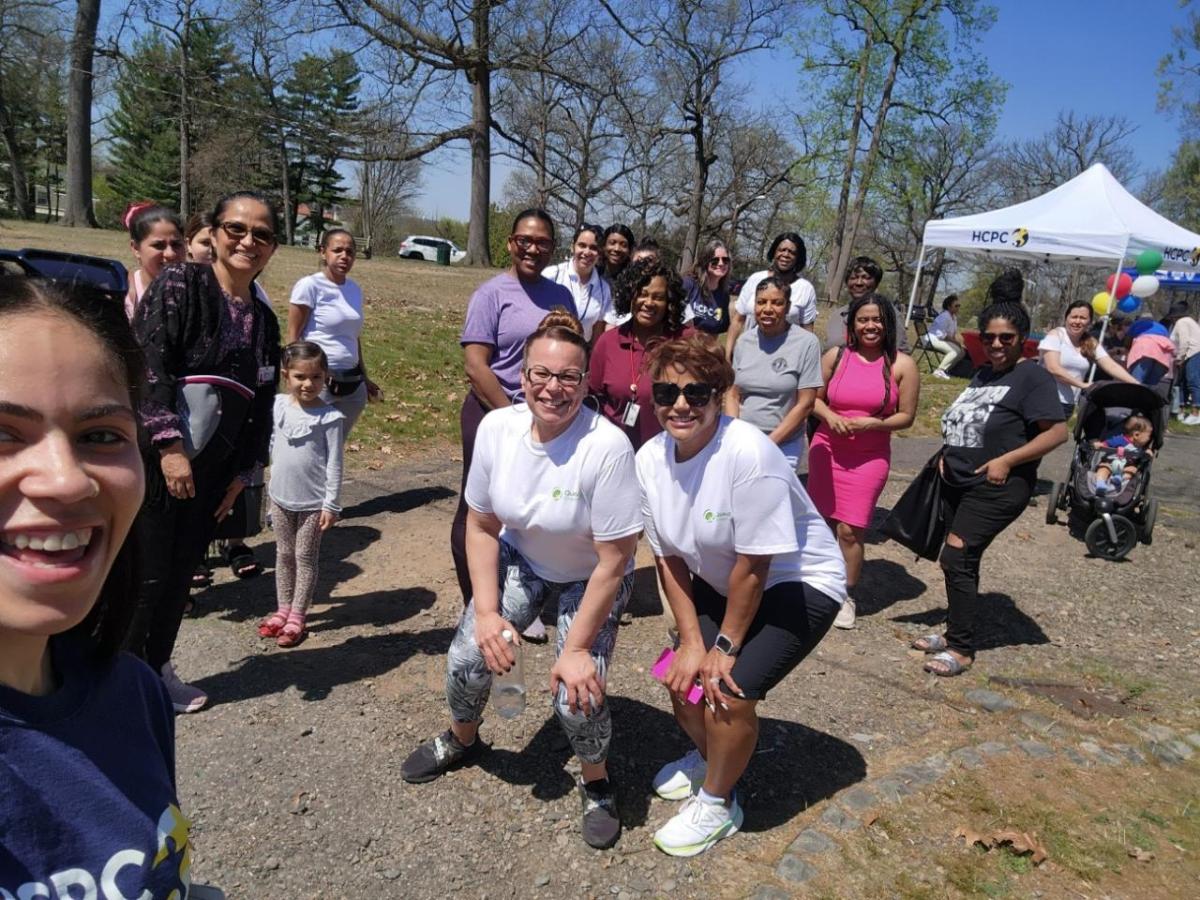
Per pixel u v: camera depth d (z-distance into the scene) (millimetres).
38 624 894
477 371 3789
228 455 3203
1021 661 4371
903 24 27703
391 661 3861
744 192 40625
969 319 44562
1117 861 2805
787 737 3457
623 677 3873
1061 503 6617
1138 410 6156
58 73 36000
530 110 37156
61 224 30047
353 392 5582
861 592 5258
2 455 870
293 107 29797
